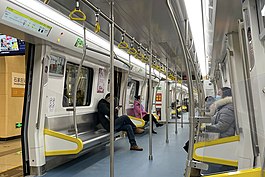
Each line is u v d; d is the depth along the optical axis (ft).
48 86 13.61
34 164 12.59
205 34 16.06
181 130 30.19
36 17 10.21
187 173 5.95
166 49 21.54
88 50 14.99
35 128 12.69
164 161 15.39
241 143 7.66
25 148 12.66
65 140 12.98
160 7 11.46
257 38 7.60
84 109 17.92
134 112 28.19
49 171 13.34
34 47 12.74
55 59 13.92
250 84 6.74
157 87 36.22
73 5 11.56
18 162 15.28
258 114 6.07
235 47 12.05
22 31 10.16
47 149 13.12
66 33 12.51
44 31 11.14
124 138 24.54
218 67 23.72
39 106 12.81
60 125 14.83
